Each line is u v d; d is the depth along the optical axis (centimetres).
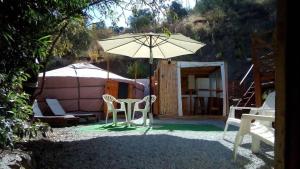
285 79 76
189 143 611
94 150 532
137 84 1579
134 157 491
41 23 452
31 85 591
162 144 595
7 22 360
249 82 1334
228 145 598
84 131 822
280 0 77
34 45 399
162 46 945
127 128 895
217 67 1368
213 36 2539
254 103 976
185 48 913
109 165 442
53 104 1237
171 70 1292
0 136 287
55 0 455
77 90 1322
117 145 580
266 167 438
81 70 1380
